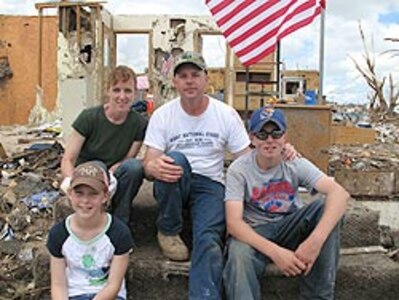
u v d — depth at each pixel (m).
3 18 18.17
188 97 3.38
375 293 3.49
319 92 5.59
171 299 3.45
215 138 3.51
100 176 2.90
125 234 2.95
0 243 4.86
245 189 3.34
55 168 6.91
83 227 2.92
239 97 14.20
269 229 3.30
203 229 3.26
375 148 9.34
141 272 3.43
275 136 3.19
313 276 3.15
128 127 3.60
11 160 7.25
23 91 18.34
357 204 4.03
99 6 14.12
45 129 13.75
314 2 5.20
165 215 3.38
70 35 13.86
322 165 5.46
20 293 3.80
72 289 2.94
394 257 3.97
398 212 6.05
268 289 3.42
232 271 3.04
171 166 3.22
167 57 17.39
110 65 16.39
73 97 13.42
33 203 5.58
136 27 17.17
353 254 3.68
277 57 7.36
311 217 3.21
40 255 3.59
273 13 5.18
